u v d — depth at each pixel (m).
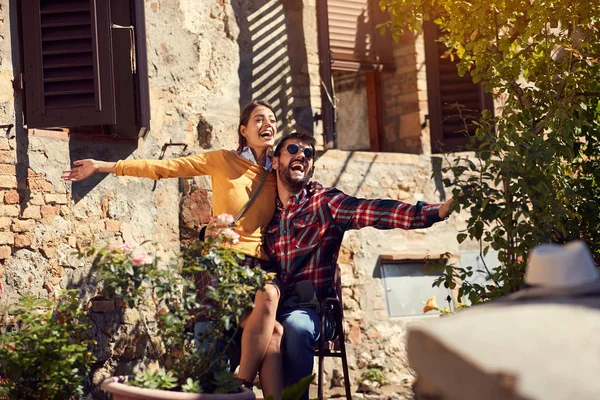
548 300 2.04
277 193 5.19
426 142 8.09
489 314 1.99
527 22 5.82
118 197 5.98
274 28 7.33
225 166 5.11
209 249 4.37
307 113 7.46
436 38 8.02
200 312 4.39
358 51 8.10
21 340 4.22
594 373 1.67
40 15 5.51
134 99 5.84
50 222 5.54
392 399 6.83
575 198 5.50
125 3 5.81
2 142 5.32
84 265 5.70
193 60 6.67
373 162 7.64
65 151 5.67
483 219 5.05
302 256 5.04
